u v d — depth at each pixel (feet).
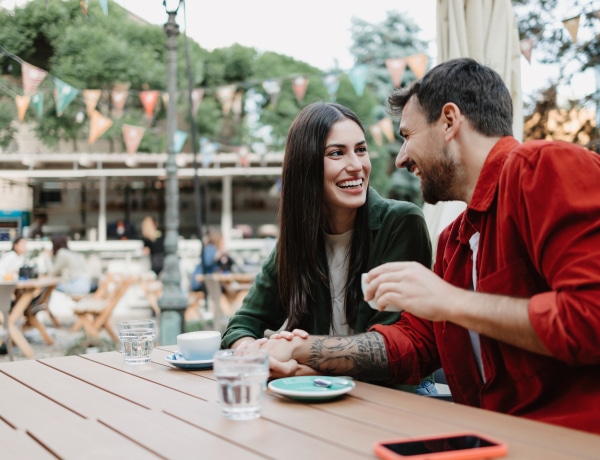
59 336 28.25
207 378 5.25
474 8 9.41
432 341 5.64
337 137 6.46
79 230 50.06
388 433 3.52
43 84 48.78
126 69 50.83
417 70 16.61
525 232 4.38
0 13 49.88
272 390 4.55
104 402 4.47
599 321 3.68
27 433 3.77
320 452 3.19
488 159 4.84
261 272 7.09
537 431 3.48
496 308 4.04
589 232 3.90
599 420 3.99
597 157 4.22
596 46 19.77
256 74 58.29
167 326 20.36
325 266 6.79
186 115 53.47
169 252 20.65
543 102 20.97
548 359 4.32
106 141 52.54
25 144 51.49
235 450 3.27
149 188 50.65
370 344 5.39
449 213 9.10
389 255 6.63
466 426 3.62
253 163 44.75
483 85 5.00
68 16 51.24
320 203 6.60
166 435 3.59
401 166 5.58
